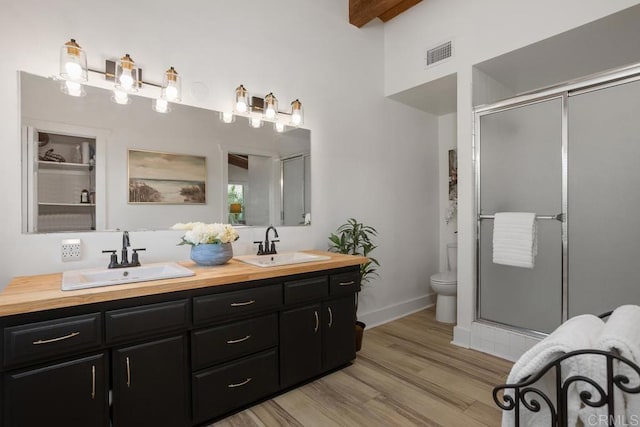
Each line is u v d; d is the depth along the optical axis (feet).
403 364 8.10
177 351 5.34
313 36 9.73
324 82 9.94
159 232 7.05
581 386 2.85
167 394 5.24
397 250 12.01
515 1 8.41
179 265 6.55
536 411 2.94
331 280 7.46
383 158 11.55
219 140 7.90
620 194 6.84
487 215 8.99
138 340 5.00
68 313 4.43
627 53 8.57
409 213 12.49
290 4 9.25
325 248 9.87
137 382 4.96
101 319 4.65
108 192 6.48
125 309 4.83
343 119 10.39
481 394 6.73
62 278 5.39
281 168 8.96
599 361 2.81
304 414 6.08
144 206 6.88
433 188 13.57
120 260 6.56
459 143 9.47
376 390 6.89
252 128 8.45
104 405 4.70
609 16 7.02
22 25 5.73
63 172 6.06
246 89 8.32
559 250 7.72
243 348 6.07
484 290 9.07
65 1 6.08
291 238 9.16
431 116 13.55
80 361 4.51
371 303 11.11
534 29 8.07
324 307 7.39
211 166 7.79
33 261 5.76
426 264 13.23
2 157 5.55
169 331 5.25
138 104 6.82
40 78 5.86
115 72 6.51
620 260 6.86
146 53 6.93
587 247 7.29
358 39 10.89
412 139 12.65
